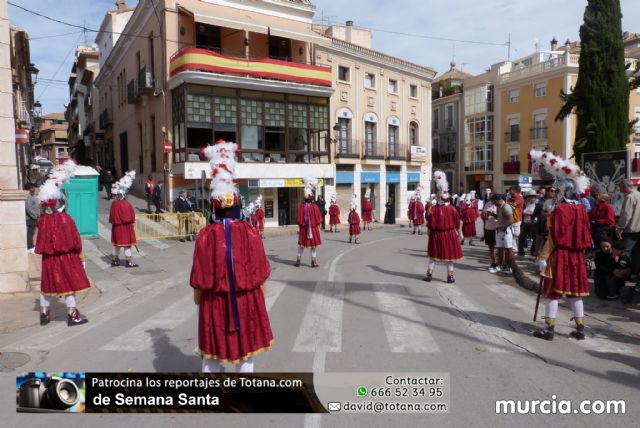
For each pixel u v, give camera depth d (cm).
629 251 845
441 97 5022
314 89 2519
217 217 405
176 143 2303
